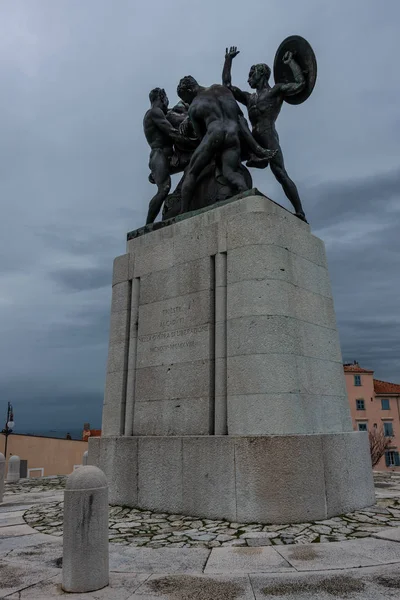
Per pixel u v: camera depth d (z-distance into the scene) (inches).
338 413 313.0
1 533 235.1
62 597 146.9
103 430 354.0
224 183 375.2
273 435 252.2
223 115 376.5
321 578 158.6
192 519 257.0
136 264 372.8
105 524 160.7
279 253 301.7
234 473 251.8
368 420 1665.8
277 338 280.4
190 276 329.7
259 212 306.3
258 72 415.5
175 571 169.6
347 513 264.1
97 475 164.9
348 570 165.9
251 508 242.5
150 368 335.9
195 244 333.1
